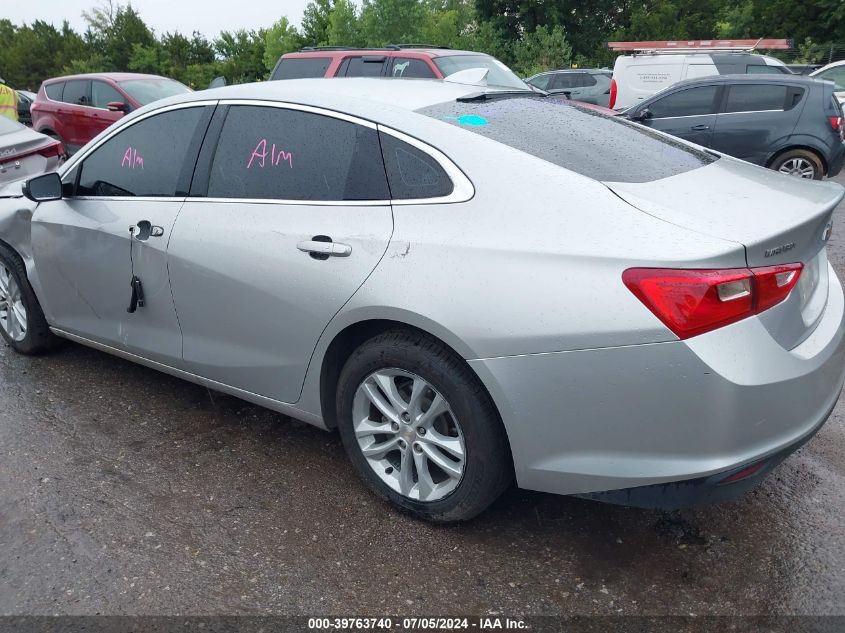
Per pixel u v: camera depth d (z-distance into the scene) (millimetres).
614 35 36250
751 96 9484
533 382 2379
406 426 2791
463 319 2443
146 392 4023
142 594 2486
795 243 2375
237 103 3283
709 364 2166
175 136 3461
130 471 3240
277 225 2967
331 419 3105
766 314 2273
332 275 2768
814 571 2596
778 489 3092
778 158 9453
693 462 2260
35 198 3672
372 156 2822
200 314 3285
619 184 2520
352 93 3078
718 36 35656
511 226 2457
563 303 2305
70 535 2789
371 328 2863
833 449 3412
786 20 30828
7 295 4453
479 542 2771
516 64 28812
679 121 9789
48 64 40594
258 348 3127
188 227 3252
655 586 2533
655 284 2186
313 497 3061
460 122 2826
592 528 2852
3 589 2510
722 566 2629
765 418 2248
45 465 3273
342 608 2438
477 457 2586
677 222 2316
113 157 3709
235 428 3639
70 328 4086
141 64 35938
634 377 2240
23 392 4004
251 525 2869
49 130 12508
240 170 3184
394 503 2910
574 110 3365
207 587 2525
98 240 3660
